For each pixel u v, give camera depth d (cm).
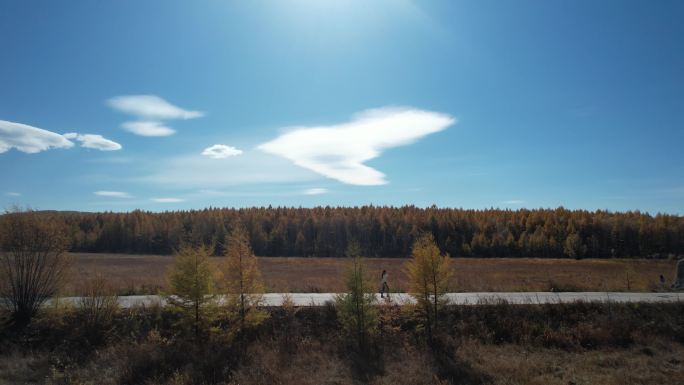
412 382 1377
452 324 1942
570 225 10731
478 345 1786
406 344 1753
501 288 2830
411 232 10862
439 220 11531
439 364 1546
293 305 1964
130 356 1542
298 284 3089
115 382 1361
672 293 2670
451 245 10550
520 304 2097
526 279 3850
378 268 5356
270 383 1354
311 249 10788
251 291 1825
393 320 1939
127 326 1806
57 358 1513
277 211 13662
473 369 1486
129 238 11206
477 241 10488
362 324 1761
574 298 2294
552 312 2052
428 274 1870
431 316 1877
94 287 1850
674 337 1892
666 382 1359
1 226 1852
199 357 1559
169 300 1750
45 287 1905
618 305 2119
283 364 1526
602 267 5997
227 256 1842
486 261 7438
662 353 1694
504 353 1698
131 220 12062
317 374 1445
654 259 8731
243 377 1398
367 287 1792
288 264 6128
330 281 3316
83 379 1366
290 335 1805
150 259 6881
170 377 1398
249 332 1805
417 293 1889
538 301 2192
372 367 1523
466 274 4403
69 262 1980
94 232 11550
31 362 1505
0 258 1844
